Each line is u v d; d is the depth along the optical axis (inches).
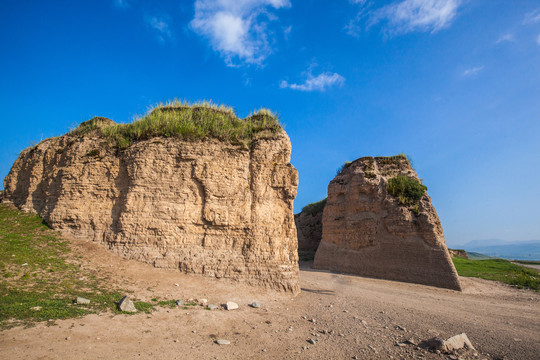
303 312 420.2
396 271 803.4
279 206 543.2
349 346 311.7
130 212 480.1
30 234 473.4
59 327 262.1
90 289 361.7
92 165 514.3
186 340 287.1
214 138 536.4
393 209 863.1
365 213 917.8
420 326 392.2
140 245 470.0
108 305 329.1
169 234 476.4
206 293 422.3
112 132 555.5
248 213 512.7
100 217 495.8
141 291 389.1
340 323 385.4
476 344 335.6
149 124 547.5
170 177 499.5
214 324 335.6
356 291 616.1
